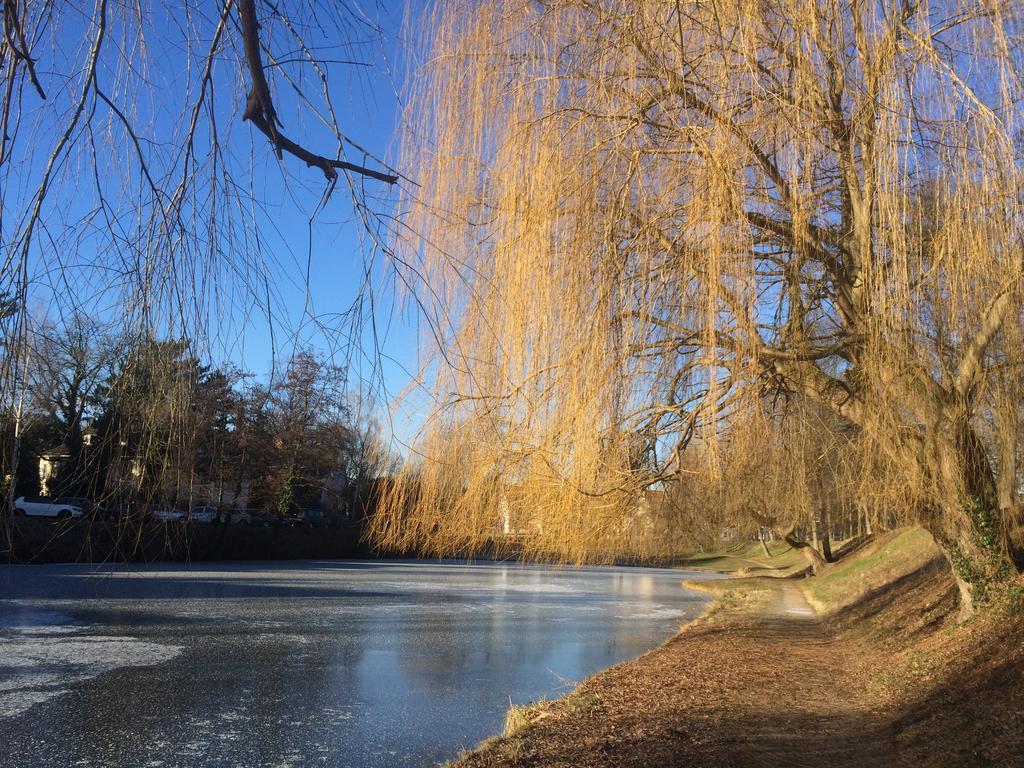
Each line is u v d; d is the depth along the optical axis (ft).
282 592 98.58
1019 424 26.18
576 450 25.20
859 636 53.62
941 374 25.11
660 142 26.18
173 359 10.06
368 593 103.19
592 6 25.99
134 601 82.33
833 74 24.72
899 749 25.16
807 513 57.16
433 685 47.19
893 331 23.67
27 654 52.85
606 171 25.71
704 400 25.40
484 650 60.49
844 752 25.70
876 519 36.78
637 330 25.04
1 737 34.78
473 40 27.61
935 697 29.17
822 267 27.94
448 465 26.55
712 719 31.37
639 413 26.35
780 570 167.53
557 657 57.93
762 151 24.95
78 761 32.04
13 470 8.71
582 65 26.27
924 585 57.72
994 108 22.86
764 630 64.03
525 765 26.84
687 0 23.81
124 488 9.93
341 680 48.08
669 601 104.94
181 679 47.03
